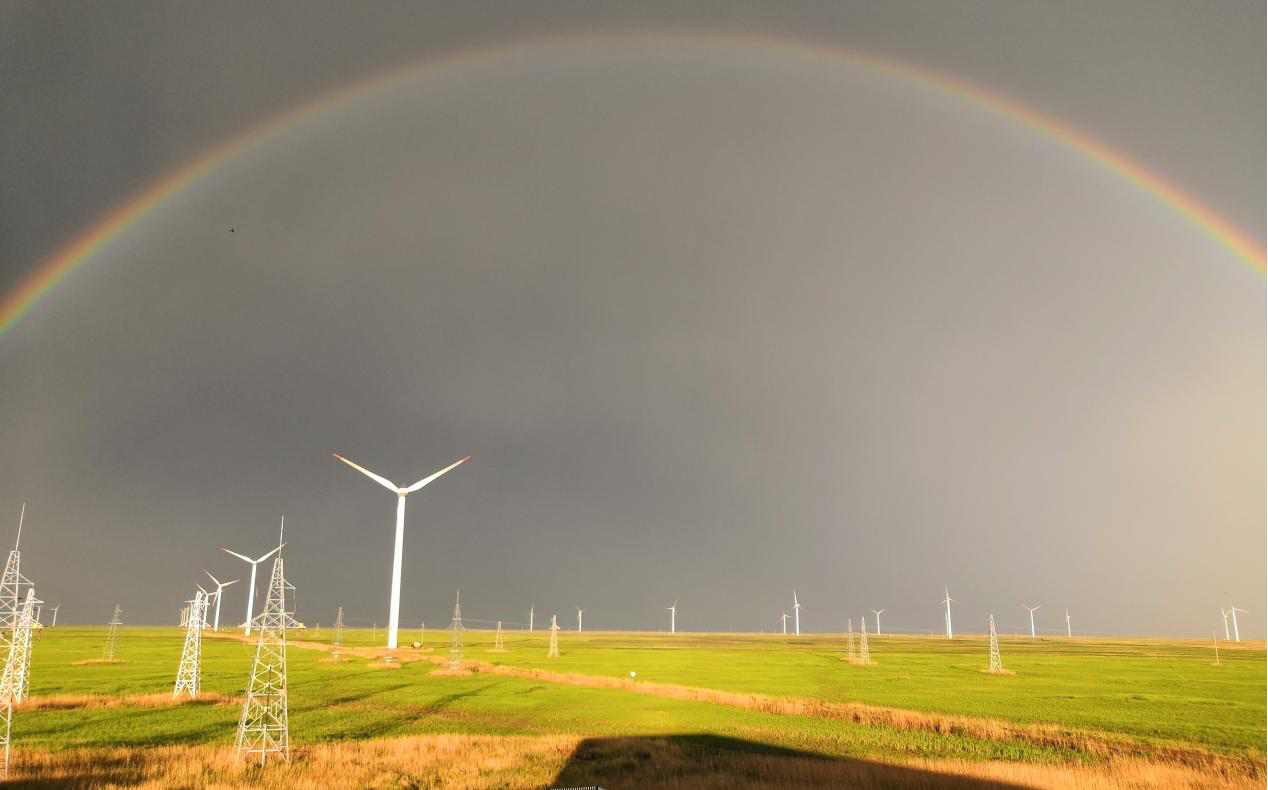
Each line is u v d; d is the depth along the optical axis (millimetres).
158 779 43938
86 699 77438
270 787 42719
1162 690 109562
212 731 62969
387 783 44594
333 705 82000
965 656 192625
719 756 55062
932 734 69000
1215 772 56031
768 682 113750
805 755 58438
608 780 46719
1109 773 53281
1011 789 46500
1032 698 97438
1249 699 99062
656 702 86625
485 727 68375
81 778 43969
